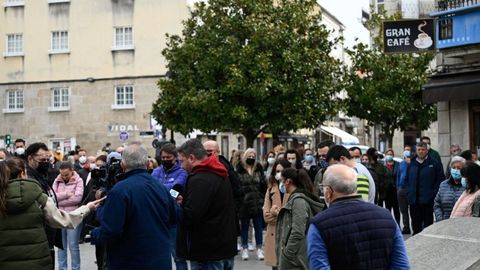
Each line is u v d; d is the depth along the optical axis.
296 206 9.11
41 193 7.59
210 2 32.09
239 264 14.91
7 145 36.50
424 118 38.38
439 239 7.19
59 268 13.32
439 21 21.14
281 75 31.53
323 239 5.72
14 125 40.44
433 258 6.80
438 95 20.66
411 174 15.53
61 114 39.66
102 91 39.03
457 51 20.81
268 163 18.36
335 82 34.34
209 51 31.08
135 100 38.47
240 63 30.66
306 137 51.62
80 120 39.34
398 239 5.87
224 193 9.25
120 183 7.48
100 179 13.31
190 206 8.92
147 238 7.45
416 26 19.11
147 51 38.38
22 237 7.40
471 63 20.94
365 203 5.90
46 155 11.12
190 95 30.84
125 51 38.69
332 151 9.21
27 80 40.34
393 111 37.75
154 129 33.88
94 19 39.31
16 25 40.59
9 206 7.33
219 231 9.19
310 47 32.66
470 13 20.34
